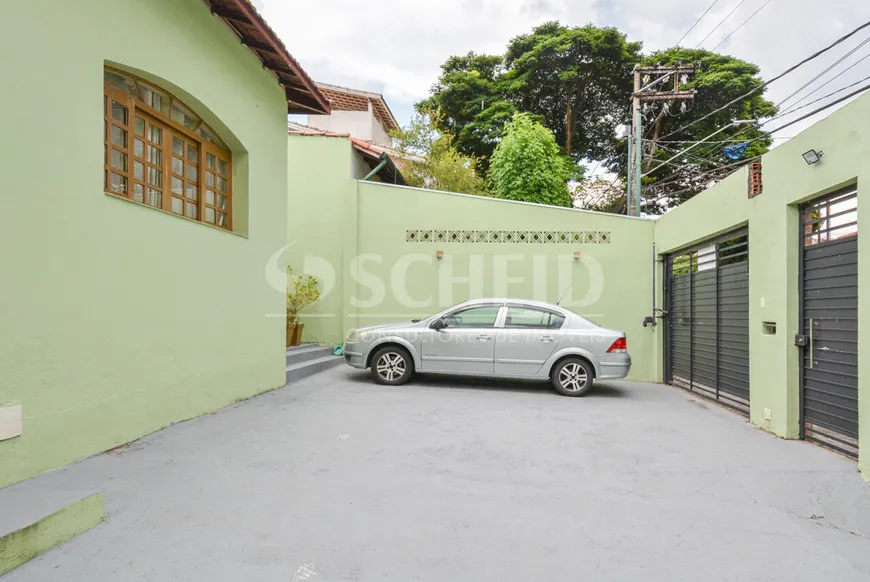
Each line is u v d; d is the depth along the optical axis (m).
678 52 24.73
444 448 4.98
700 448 5.20
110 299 4.48
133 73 4.94
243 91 6.88
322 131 12.02
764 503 3.82
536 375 8.10
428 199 11.13
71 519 2.96
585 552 3.00
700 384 8.42
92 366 4.27
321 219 11.48
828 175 4.93
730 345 7.36
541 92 27.58
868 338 4.28
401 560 2.84
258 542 2.98
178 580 2.56
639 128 16.78
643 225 10.51
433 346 8.30
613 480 4.24
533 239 10.88
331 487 3.89
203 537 3.02
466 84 26.69
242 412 6.18
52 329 3.85
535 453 4.92
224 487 3.80
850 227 4.91
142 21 4.86
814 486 4.14
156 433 5.07
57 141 3.89
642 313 10.43
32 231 3.67
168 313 5.32
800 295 5.59
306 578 2.63
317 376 9.17
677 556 2.99
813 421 5.41
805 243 5.56
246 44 6.86
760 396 6.16
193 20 5.70
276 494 3.71
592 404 7.42
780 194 5.79
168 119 5.70
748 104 23.02
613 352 7.97
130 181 5.09
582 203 27.47
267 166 7.63
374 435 5.36
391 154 17.77
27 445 3.63
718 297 7.77
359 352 8.52
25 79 3.61
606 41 25.44
